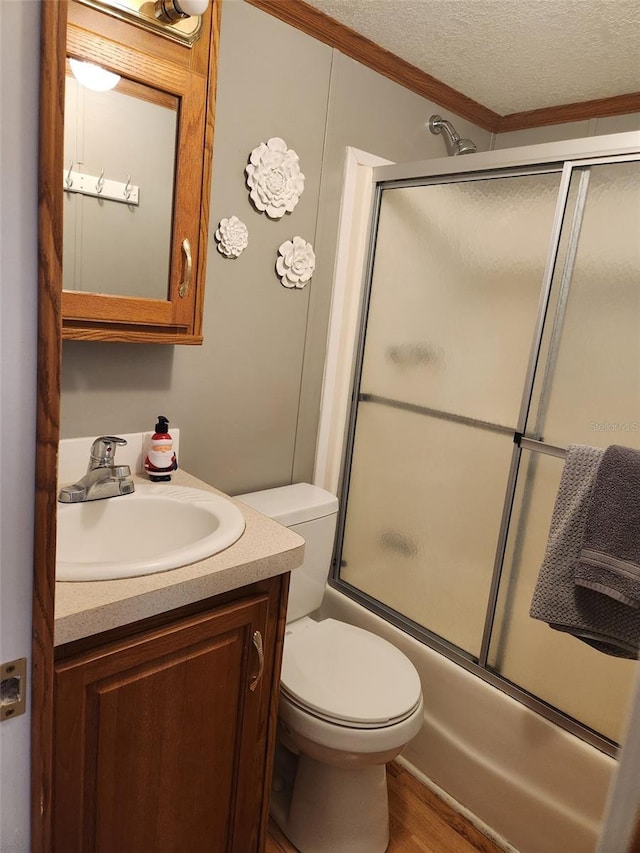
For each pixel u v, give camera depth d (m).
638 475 1.22
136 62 1.13
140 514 1.31
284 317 1.79
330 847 1.50
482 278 1.67
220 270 1.61
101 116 1.14
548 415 1.53
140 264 1.24
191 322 1.33
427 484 1.86
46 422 0.52
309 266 1.80
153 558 1.03
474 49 1.76
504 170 1.58
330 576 2.17
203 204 1.29
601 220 1.40
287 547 1.17
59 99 0.47
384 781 1.55
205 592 1.04
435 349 1.81
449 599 1.80
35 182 0.48
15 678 0.56
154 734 1.05
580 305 1.45
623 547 1.22
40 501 0.54
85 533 1.25
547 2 1.46
